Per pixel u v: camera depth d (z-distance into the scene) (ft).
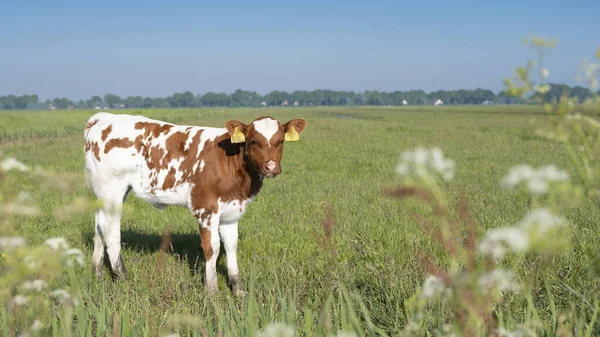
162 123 20.65
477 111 308.81
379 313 14.97
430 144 76.33
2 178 7.70
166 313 14.14
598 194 5.48
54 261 8.39
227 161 18.94
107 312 13.10
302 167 52.19
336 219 26.94
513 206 29.01
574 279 16.98
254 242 23.41
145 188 20.31
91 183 21.24
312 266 19.31
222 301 17.48
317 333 10.04
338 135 92.89
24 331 8.91
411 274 17.20
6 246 7.82
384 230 24.56
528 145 74.13
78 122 147.02
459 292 5.52
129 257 21.35
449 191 34.76
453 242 5.61
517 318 13.07
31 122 133.80
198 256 20.39
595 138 5.27
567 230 20.47
